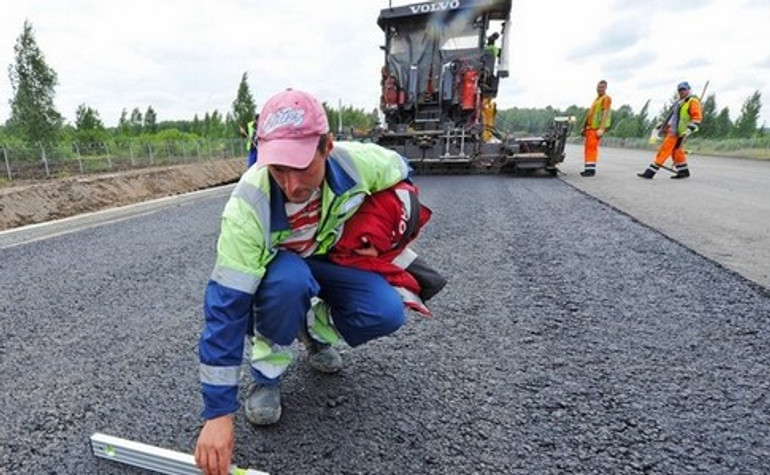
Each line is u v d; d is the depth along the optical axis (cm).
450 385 148
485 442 120
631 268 255
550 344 172
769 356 156
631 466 109
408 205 141
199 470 109
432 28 805
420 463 113
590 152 776
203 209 536
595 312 199
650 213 407
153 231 409
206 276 271
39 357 174
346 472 111
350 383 152
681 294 214
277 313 121
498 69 844
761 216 387
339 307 146
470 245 321
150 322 206
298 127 95
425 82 825
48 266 299
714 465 108
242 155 2364
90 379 158
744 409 128
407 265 155
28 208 691
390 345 178
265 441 124
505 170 836
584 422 126
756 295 208
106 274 278
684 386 141
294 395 146
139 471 114
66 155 1433
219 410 103
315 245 130
